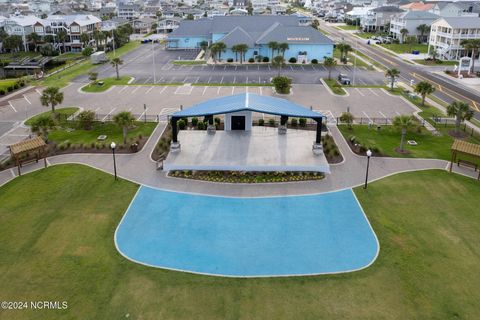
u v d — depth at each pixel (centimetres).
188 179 3703
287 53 10056
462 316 2148
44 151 4066
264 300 2253
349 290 2334
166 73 8675
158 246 2739
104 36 11894
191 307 2202
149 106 6156
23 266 2516
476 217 3125
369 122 5419
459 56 10056
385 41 13212
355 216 3127
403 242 2797
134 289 2333
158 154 4272
